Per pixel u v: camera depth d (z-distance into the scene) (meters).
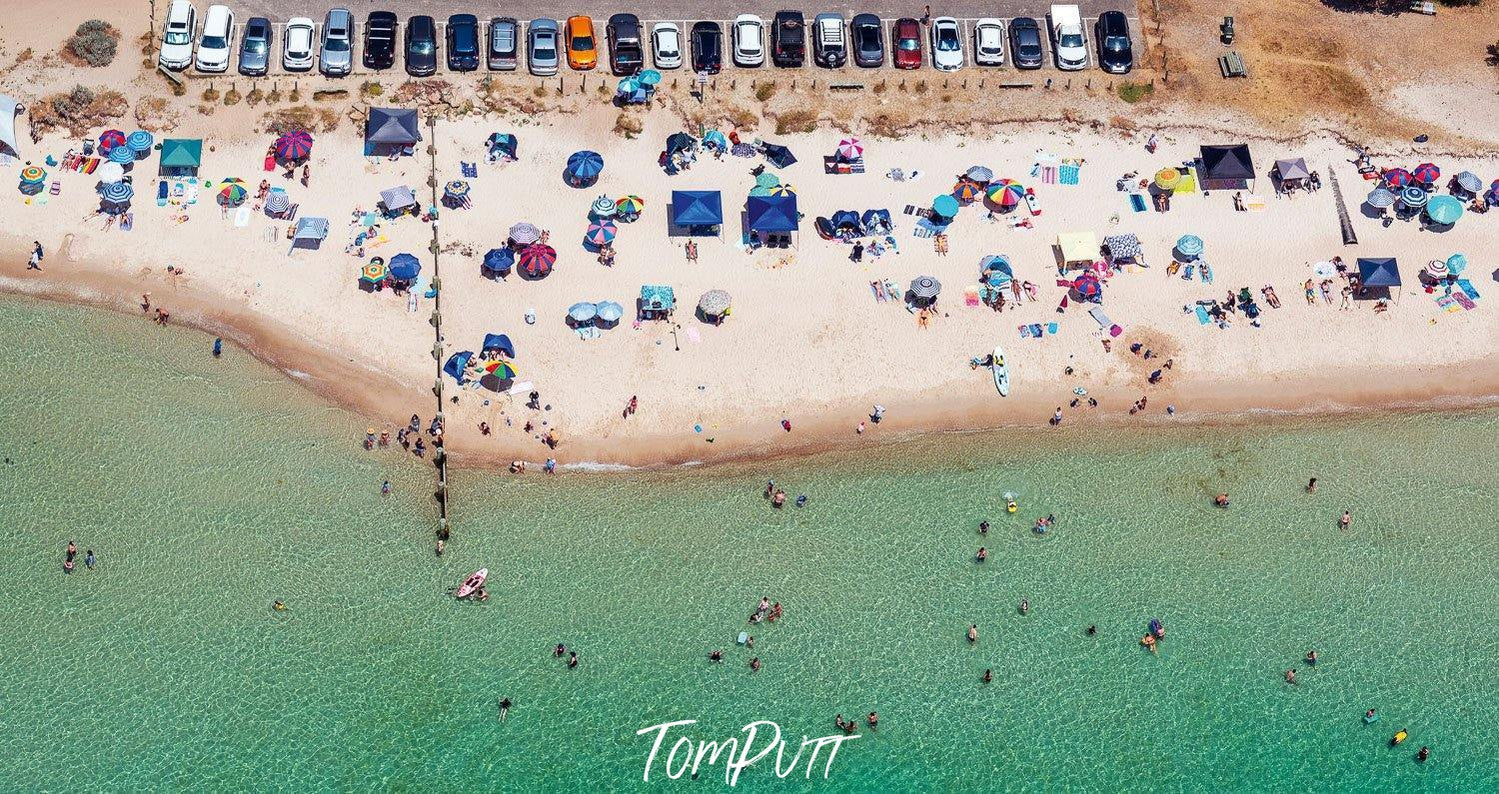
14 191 90.25
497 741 74.56
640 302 88.44
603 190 93.06
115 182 89.81
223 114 93.69
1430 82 102.25
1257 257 93.00
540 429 84.44
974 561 81.19
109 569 78.12
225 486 81.44
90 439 82.56
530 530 81.06
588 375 86.12
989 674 77.38
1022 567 81.12
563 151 94.50
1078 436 86.38
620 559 80.38
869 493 83.56
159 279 88.44
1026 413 87.00
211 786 72.31
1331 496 84.62
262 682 75.25
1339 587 81.06
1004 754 75.25
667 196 93.25
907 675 77.31
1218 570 81.44
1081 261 91.38
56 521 79.56
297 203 91.12
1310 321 90.88
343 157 93.06
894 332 88.81
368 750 73.88
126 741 73.19
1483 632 79.88
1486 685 78.12
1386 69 102.62
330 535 80.19
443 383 85.56
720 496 83.06
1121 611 79.69
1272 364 89.31
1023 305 90.12
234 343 86.94
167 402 84.31
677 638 77.94
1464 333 91.19
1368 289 92.00
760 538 81.50
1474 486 85.38
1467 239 94.62
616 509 82.19
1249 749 75.88
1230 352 89.44
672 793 73.50
